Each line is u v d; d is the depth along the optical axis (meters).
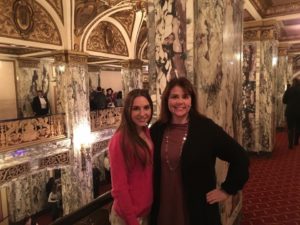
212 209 1.93
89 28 10.47
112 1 9.14
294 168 6.53
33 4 8.64
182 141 1.90
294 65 19.00
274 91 8.36
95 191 13.08
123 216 1.81
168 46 2.46
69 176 10.97
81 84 10.69
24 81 12.53
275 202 4.72
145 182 1.88
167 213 1.94
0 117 11.66
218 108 2.75
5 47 11.52
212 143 1.87
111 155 1.82
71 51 9.99
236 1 3.44
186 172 1.87
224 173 3.04
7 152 8.87
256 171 6.40
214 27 2.63
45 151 10.00
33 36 8.75
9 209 12.44
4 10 7.83
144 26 12.45
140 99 1.83
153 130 2.05
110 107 13.36
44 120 10.14
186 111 1.92
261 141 7.84
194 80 2.36
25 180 12.83
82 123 10.91
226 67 3.02
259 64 7.90
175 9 2.41
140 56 13.51
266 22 7.76
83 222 1.97
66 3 9.32
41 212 13.43
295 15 7.39
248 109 8.02
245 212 4.40
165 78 2.49
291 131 8.37
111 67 18.12
